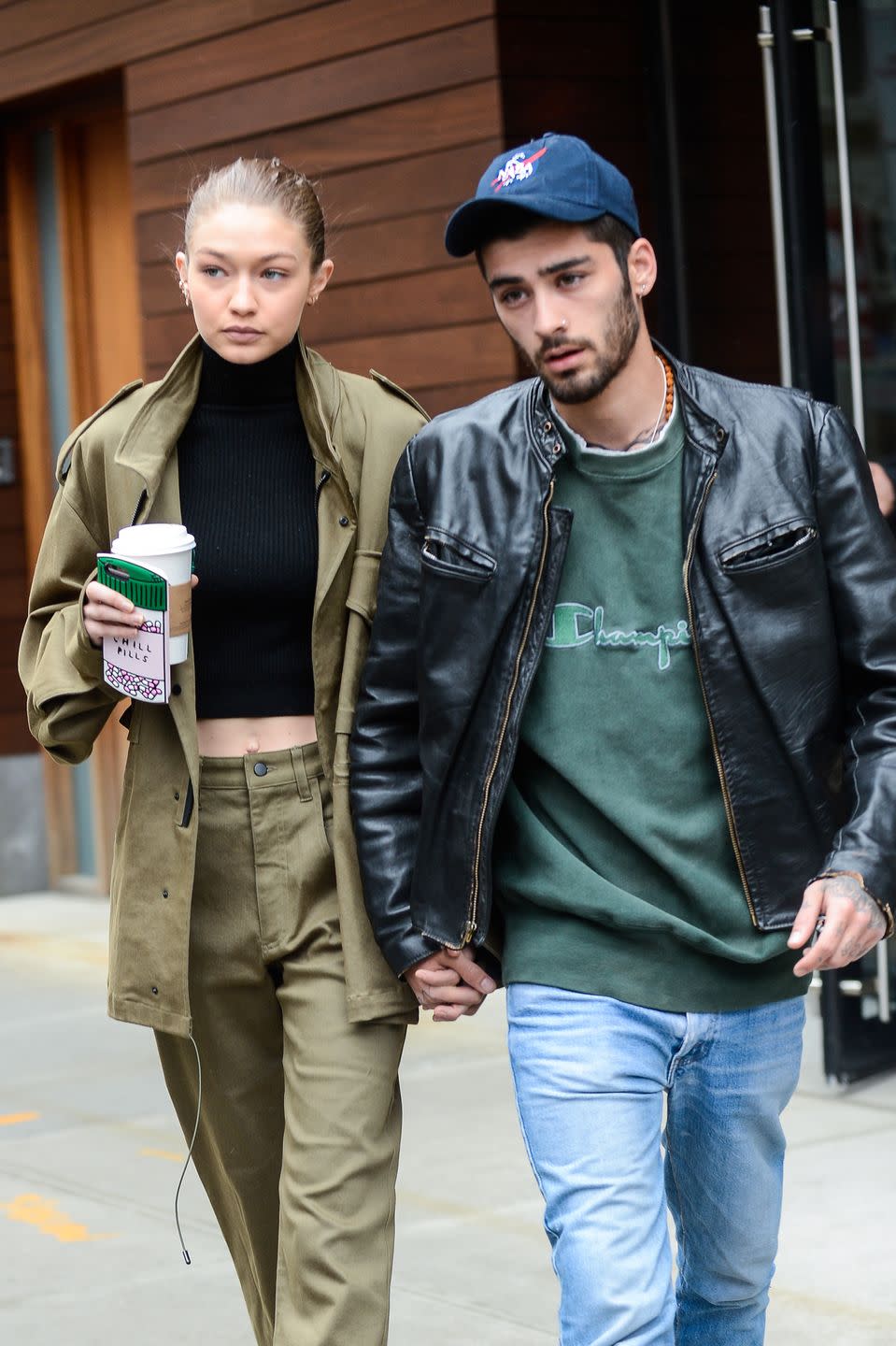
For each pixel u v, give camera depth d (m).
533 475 5.77
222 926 6.50
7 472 20.28
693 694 5.64
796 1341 8.17
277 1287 6.34
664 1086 5.76
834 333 11.88
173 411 6.47
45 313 20.17
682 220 13.48
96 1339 8.56
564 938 5.73
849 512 5.71
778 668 5.60
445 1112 11.90
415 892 6.00
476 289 13.56
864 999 12.13
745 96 13.55
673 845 5.65
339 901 6.33
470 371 13.69
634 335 5.59
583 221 5.39
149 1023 6.50
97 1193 10.73
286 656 6.45
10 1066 13.77
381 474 6.48
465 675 5.81
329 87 14.59
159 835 6.46
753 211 13.62
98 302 19.64
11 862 20.58
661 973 5.67
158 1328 8.67
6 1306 9.04
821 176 11.77
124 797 6.58
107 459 6.52
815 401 5.81
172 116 16.30
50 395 20.22
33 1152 11.62
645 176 13.74
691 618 5.58
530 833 5.80
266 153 15.27
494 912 6.14
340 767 6.34
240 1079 6.74
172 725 6.45
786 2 11.59
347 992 6.30
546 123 13.37
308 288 6.45
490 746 5.76
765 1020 5.79
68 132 19.50
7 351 20.22
